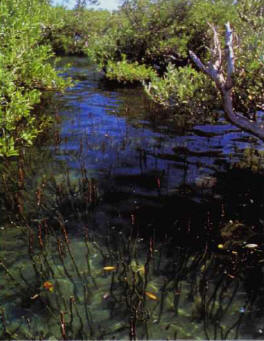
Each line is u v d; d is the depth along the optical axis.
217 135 7.73
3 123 5.98
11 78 6.64
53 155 6.66
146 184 5.61
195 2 14.55
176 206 4.99
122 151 6.91
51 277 3.69
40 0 13.98
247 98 6.50
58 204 5.04
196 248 4.12
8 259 3.93
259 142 7.27
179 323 3.14
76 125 8.47
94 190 5.16
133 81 13.77
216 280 3.62
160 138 7.61
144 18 14.88
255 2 8.05
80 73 15.69
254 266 3.81
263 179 5.71
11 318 3.20
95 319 3.21
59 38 21.25
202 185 5.52
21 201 5.07
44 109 9.75
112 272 3.77
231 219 4.65
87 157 6.62
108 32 16.20
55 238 4.32
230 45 5.60
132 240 4.29
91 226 4.56
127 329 3.11
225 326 3.10
